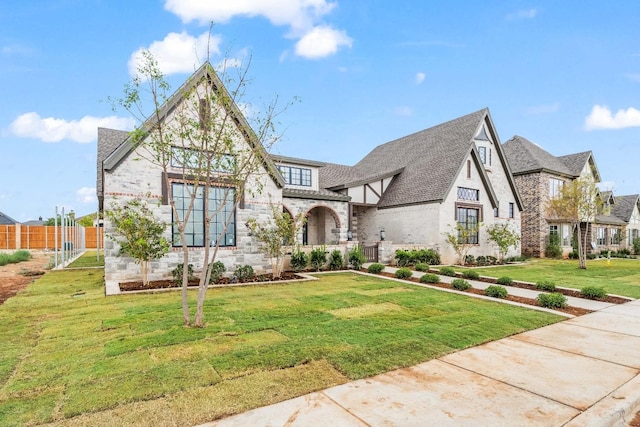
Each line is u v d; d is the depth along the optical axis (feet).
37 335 20.56
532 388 14.61
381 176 77.15
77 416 11.85
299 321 23.99
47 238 106.11
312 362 16.76
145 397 13.14
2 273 50.21
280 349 18.29
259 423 11.53
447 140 78.48
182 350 18.04
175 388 13.87
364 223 82.23
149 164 39.17
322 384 14.49
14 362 16.46
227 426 11.34
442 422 11.84
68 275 47.57
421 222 69.87
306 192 63.05
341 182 77.82
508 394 14.02
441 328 22.90
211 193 43.32
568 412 12.72
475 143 78.43
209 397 13.17
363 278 46.11
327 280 44.04
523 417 12.31
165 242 35.63
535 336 22.03
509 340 21.08
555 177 94.73
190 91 25.40
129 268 38.68
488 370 16.44
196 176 23.72
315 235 74.08
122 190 37.73
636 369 16.84
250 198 46.11
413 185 74.18
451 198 69.15
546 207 86.22
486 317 26.07
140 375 15.02
